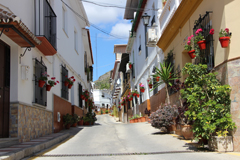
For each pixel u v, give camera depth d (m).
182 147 7.19
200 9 8.27
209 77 6.86
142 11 18.53
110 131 12.01
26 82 8.01
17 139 7.04
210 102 6.43
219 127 6.53
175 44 11.06
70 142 8.76
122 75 36.62
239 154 5.89
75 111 16.70
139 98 21.72
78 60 18.66
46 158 5.92
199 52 8.06
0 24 5.93
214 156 5.80
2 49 7.03
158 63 14.23
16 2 7.48
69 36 15.22
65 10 14.64
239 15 6.42
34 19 8.84
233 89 6.38
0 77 6.83
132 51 25.64
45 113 9.92
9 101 7.20
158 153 6.51
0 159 4.73
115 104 48.84
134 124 15.57
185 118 8.38
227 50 6.55
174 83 10.85
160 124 10.05
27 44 7.38
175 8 10.72
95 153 6.64
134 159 5.82
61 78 12.83
